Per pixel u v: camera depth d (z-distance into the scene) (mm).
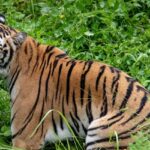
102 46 14406
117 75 11016
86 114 11008
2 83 13055
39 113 11352
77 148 11141
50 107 11297
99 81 10961
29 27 15062
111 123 10648
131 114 10641
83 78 11070
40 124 11352
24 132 11445
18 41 11430
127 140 10570
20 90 11438
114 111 10719
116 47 14312
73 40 14586
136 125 10562
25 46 11531
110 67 11188
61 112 11227
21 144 11477
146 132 10484
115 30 14750
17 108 11453
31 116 11383
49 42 14258
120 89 10820
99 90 10898
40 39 14422
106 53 14172
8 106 12758
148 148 9844
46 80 11328
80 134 11273
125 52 14109
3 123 12500
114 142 10609
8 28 11602
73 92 11102
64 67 11297
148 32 14695
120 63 13844
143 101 10711
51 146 11953
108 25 14906
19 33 11414
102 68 11117
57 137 11414
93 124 10750
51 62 11414
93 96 10930
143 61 13797
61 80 11211
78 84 11070
